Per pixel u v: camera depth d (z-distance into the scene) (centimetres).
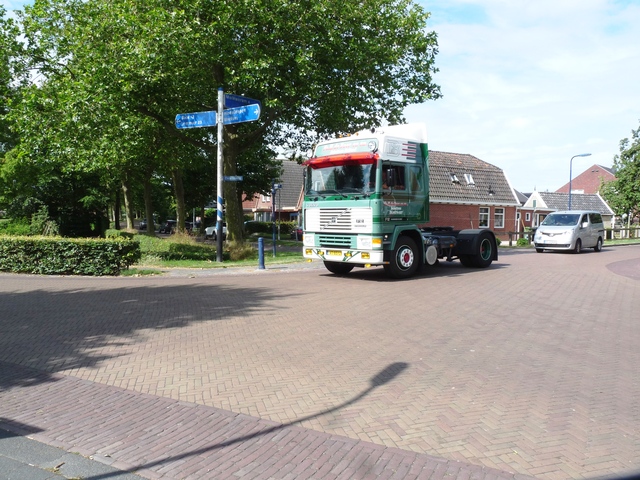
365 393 495
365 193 1252
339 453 371
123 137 1903
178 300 1027
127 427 421
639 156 3909
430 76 2164
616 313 884
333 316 860
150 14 1653
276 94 1969
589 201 5481
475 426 416
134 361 610
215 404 471
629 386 511
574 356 620
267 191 4138
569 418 431
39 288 1210
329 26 1812
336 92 1988
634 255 2142
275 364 593
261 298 1043
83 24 1984
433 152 4028
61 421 435
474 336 720
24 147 2084
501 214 4075
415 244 1361
